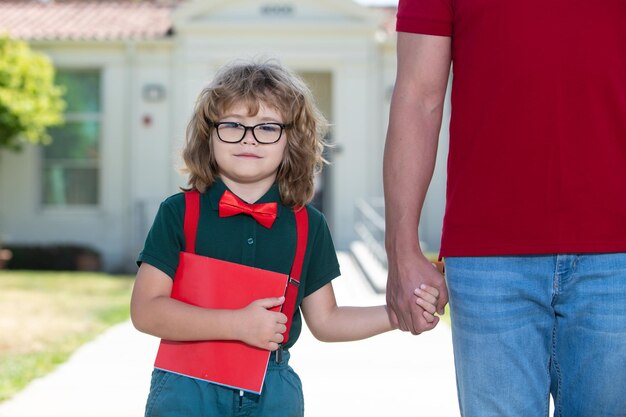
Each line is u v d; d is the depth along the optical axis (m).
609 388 2.24
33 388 5.39
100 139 14.95
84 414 4.76
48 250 14.46
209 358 2.38
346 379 5.77
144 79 14.77
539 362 2.30
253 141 2.47
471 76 2.28
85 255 14.52
